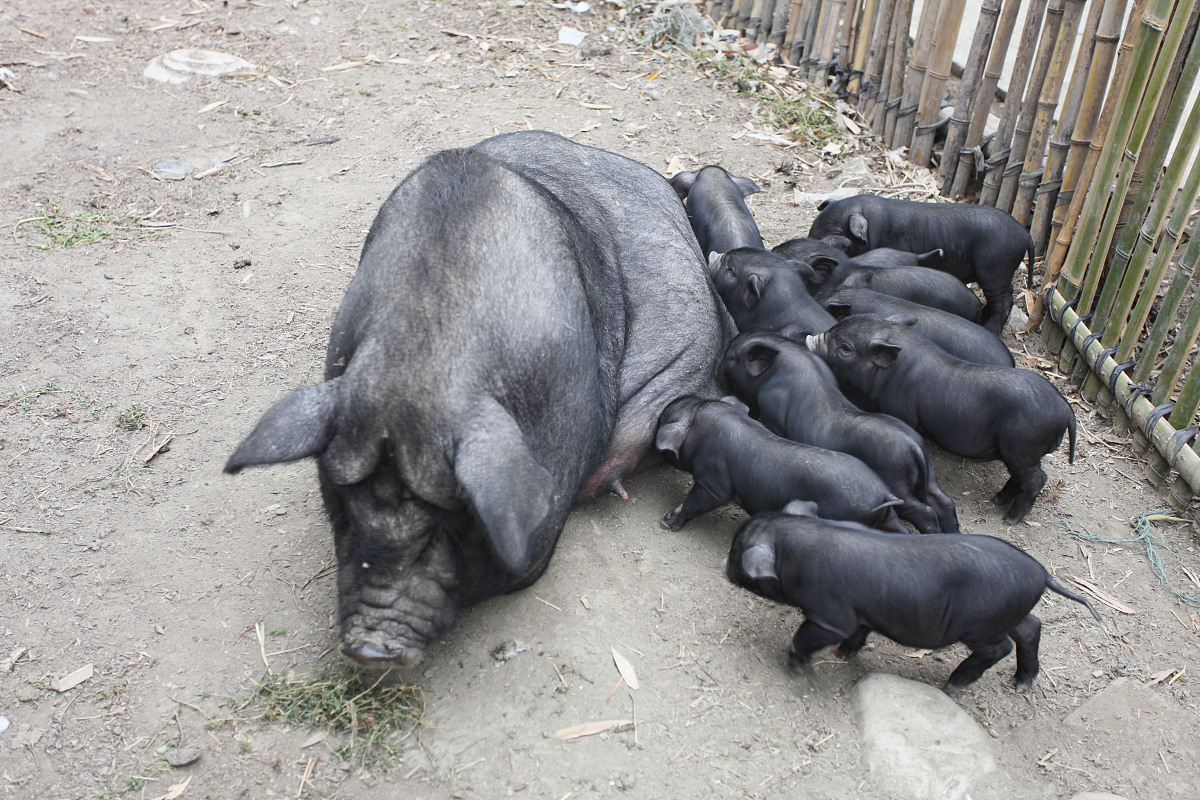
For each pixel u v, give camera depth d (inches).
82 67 109.7
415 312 53.3
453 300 53.8
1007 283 83.9
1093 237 77.8
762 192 97.3
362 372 52.4
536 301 56.4
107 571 62.5
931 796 53.8
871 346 69.7
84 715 55.9
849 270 81.0
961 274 85.1
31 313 78.6
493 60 114.7
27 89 104.7
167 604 60.9
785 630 61.7
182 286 82.4
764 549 57.9
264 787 53.2
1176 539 68.5
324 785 53.3
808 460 63.0
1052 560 66.7
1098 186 76.2
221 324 79.4
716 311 75.5
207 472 68.5
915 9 120.3
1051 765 56.2
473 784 53.4
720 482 65.8
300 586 62.1
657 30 120.2
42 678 57.2
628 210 71.5
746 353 71.4
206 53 112.0
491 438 50.7
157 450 69.4
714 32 121.4
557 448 57.7
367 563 53.0
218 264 84.8
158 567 62.8
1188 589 65.4
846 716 57.4
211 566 63.0
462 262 54.9
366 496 52.0
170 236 87.3
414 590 53.2
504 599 61.7
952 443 68.9
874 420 65.6
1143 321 73.7
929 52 97.5
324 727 55.5
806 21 112.1
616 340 66.2
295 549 64.1
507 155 70.6
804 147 103.6
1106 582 65.6
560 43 118.8
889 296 76.2
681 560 65.5
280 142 99.3
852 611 57.0
